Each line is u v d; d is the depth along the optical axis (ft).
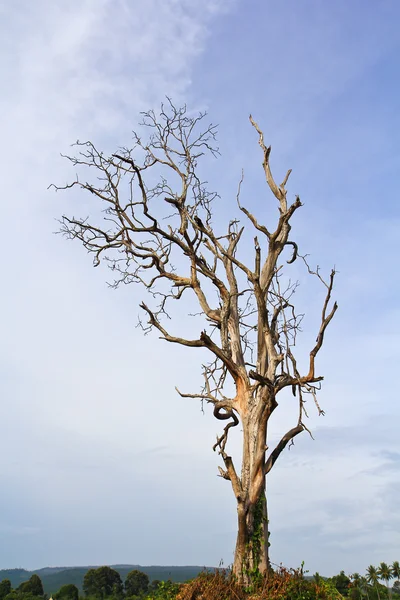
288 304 55.77
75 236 60.08
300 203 53.78
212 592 44.60
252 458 49.16
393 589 241.14
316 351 50.16
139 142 60.85
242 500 47.16
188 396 55.42
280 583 44.86
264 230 56.59
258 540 47.19
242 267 53.26
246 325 60.29
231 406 53.78
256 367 54.29
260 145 60.70
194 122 61.41
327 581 47.78
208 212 61.36
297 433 50.37
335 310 50.21
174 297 60.39
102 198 58.59
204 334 51.80
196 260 58.49
